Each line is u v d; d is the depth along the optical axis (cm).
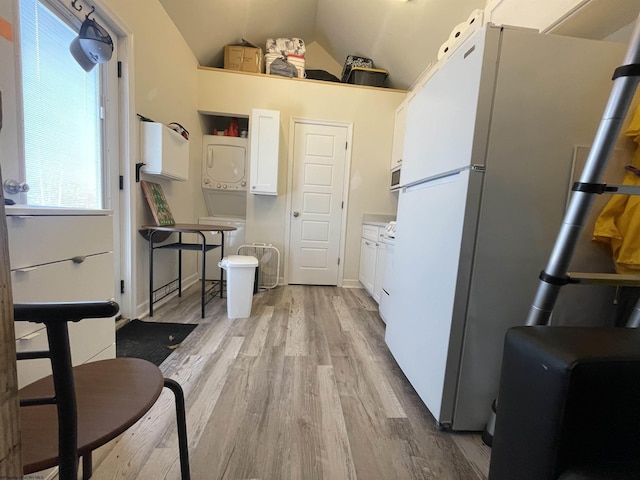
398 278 173
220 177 358
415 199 155
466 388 118
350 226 361
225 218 358
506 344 73
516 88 105
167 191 276
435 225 131
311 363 172
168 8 247
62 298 100
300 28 379
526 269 113
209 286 334
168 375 154
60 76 156
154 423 119
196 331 211
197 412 126
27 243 87
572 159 110
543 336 67
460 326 115
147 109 228
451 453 110
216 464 100
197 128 338
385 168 357
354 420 125
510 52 104
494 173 108
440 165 129
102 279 122
